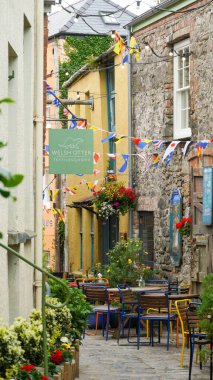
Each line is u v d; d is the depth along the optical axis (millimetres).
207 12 18469
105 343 16688
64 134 17266
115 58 24031
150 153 21609
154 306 15766
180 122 20250
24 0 10773
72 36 30672
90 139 17312
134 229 22719
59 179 30812
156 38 21125
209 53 18359
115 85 24078
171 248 20109
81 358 14562
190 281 18969
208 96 18359
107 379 12141
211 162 18172
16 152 10000
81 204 26094
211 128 18188
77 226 28609
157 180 21156
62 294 13141
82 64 30594
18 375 7770
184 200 19562
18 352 7801
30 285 11617
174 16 20062
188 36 19594
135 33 22359
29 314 11352
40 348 8953
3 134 8672
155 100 21297
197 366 13617
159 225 20984
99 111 25969
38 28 12180
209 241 18125
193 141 17906
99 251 26266
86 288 18250
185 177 19516
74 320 12508
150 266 21578
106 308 17906
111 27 31297
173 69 20500
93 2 32219
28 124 11688
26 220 11570
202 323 11812
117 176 23984
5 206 8797
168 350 15477
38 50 12188
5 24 8812
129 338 17422
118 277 19547
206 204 18031
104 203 22641
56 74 30547
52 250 31188
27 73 11805
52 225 31172
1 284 8477
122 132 23469
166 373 12867
